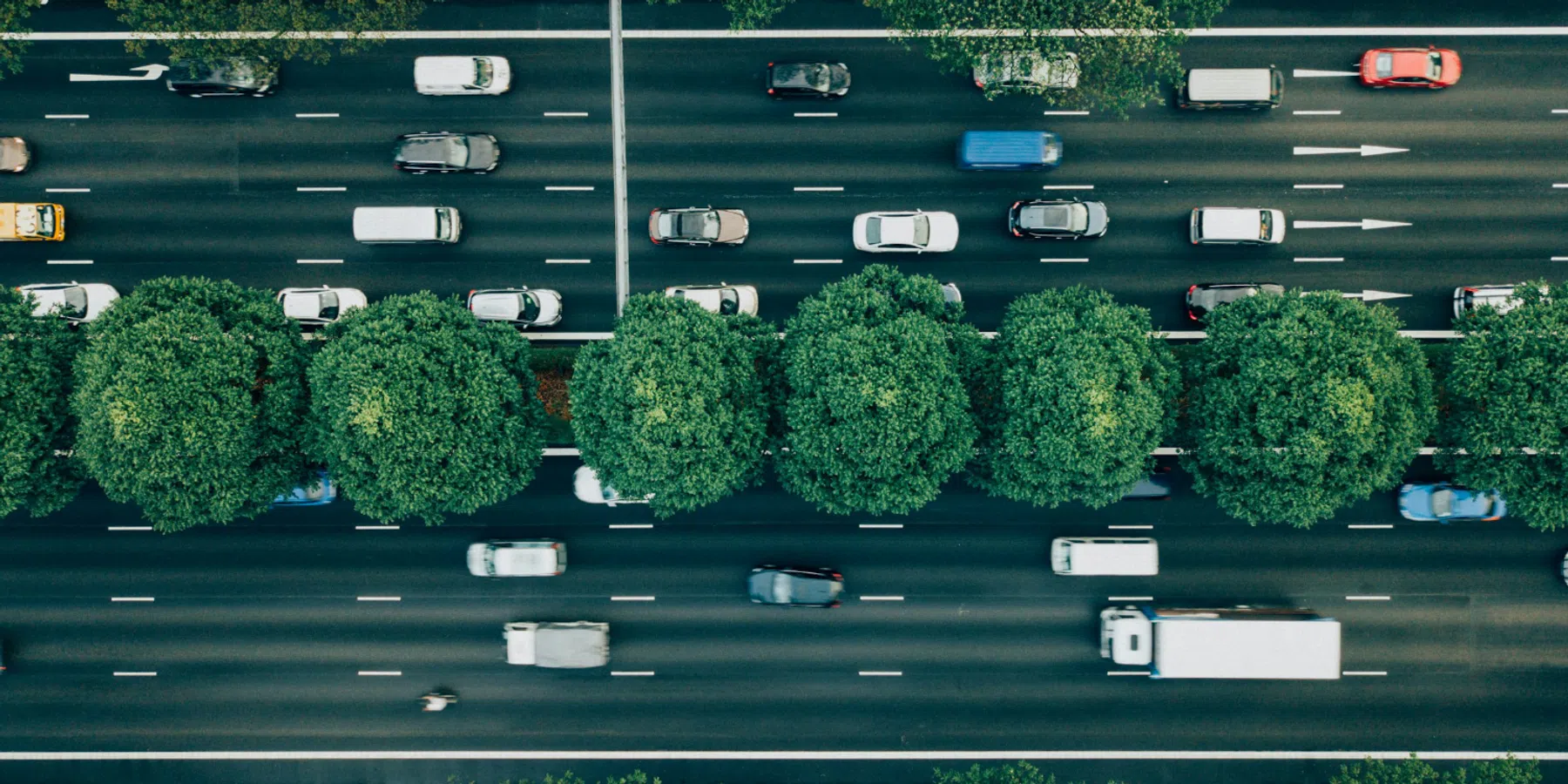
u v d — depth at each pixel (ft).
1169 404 136.87
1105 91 146.92
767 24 160.56
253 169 161.79
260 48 150.20
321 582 162.40
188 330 131.34
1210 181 159.94
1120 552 156.76
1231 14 159.22
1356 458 129.70
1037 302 136.26
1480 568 159.43
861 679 162.09
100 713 162.71
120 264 162.30
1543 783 159.53
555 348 161.17
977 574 161.38
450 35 160.97
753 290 160.66
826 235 161.58
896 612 161.89
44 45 161.07
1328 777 160.97
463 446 131.34
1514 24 157.89
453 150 158.20
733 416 132.46
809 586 158.10
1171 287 160.56
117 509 162.09
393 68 161.27
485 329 138.51
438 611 162.40
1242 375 131.23
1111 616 157.89
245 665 162.71
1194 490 148.25
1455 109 158.81
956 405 130.21
